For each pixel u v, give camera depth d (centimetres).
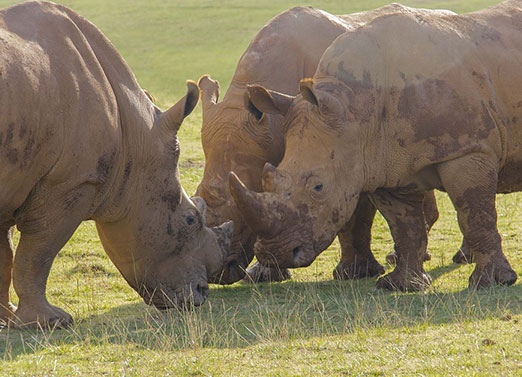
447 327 1862
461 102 2369
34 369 1634
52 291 2516
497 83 2453
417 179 2444
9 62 1839
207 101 2652
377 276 2811
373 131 2378
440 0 8956
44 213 2009
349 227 2781
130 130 2145
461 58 2416
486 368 1540
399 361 1611
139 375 1582
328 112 2291
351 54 2408
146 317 2175
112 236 2211
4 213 1956
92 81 2036
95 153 2030
